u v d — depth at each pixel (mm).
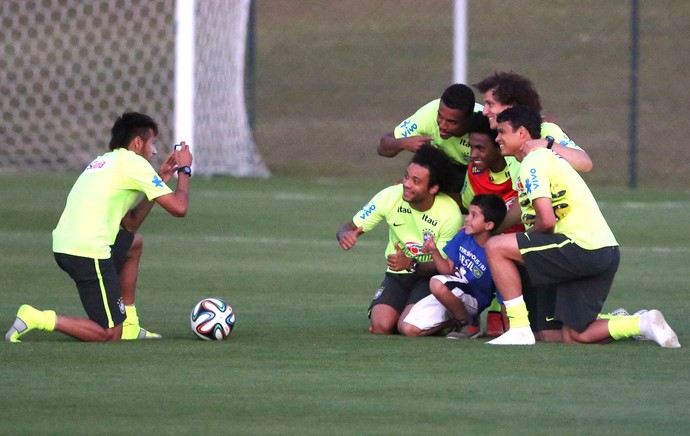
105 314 23422
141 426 16812
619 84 81750
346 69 88000
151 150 24625
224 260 37125
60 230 23406
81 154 68438
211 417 17312
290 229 44469
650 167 67250
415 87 84125
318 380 19812
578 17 92375
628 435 16516
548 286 24328
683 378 20094
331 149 72562
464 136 26391
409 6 97562
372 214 26250
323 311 28422
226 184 58531
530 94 24531
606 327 23312
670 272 34875
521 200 23609
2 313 27250
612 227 45062
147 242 41000
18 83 78625
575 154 23906
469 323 25234
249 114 64250
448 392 18969
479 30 92250
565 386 19438
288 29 95812
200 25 60812
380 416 17438
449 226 25719
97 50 82625
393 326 25391
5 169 63656
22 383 19438
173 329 25594
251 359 21719
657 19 91250
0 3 84438
